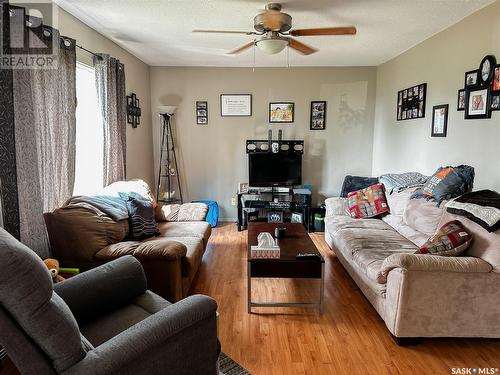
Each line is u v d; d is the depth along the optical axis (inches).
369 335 94.5
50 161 100.3
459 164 125.6
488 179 110.8
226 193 216.4
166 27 131.6
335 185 214.2
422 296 85.4
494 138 107.5
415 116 157.3
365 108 207.6
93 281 71.3
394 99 181.0
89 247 99.9
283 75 205.9
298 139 210.5
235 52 131.5
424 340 92.0
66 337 46.8
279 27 106.0
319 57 181.5
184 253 103.0
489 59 108.4
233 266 143.6
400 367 81.3
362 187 186.4
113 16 119.6
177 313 56.8
